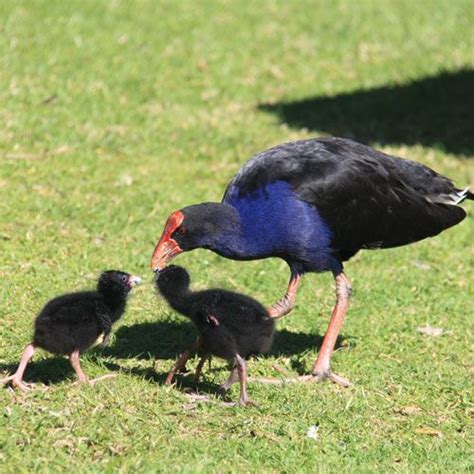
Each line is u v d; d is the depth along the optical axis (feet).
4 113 62.54
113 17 83.82
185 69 75.00
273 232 35.88
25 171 54.65
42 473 27.48
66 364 34.58
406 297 44.42
